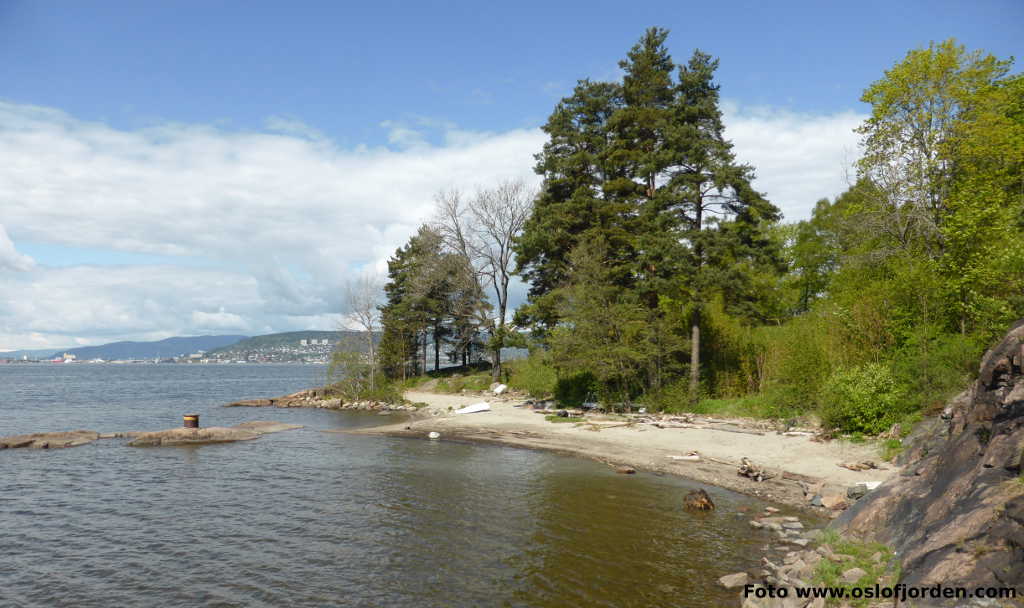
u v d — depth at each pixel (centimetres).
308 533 1318
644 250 3416
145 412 4434
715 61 3338
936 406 1748
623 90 3756
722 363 3356
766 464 1847
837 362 2375
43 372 19012
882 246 2531
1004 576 593
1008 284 1794
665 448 2231
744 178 3130
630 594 942
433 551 1183
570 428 2852
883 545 919
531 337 4509
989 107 2236
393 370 6412
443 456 2300
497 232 5134
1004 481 731
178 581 1052
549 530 1300
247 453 2409
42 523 1421
